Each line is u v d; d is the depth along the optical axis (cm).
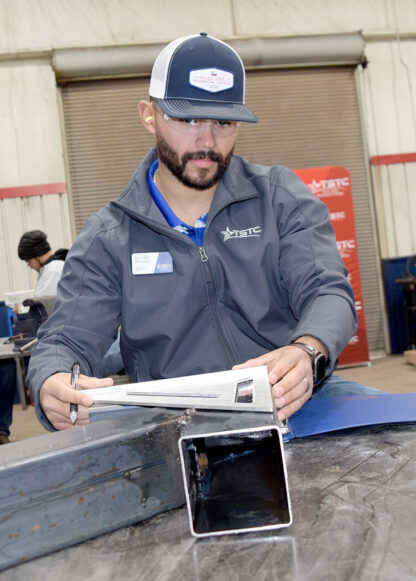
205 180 115
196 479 71
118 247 123
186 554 59
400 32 572
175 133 110
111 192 539
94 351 119
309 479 74
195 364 125
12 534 59
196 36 109
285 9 559
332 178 520
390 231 579
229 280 123
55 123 531
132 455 66
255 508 65
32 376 104
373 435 89
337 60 559
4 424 354
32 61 527
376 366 525
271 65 546
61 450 62
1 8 524
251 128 553
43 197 531
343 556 55
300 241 122
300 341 100
